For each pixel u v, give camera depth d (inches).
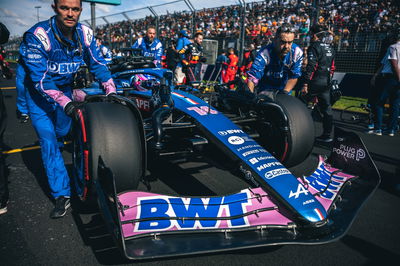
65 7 77.2
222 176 123.6
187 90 128.7
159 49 259.4
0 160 90.1
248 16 576.1
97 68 93.8
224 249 59.9
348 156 97.3
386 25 361.7
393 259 72.6
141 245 60.8
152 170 128.0
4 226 84.6
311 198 72.1
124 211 67.9
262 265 69.4
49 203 99.0
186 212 71.1
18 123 220.7
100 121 75.4
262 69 126.6
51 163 90.7
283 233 67.5
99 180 69.1
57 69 87.8
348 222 70.2
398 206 100.9
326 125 184.4
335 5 409.7
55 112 95.6
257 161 79.0
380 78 199.2
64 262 69.4
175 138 97.9
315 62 172.6
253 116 110.7
